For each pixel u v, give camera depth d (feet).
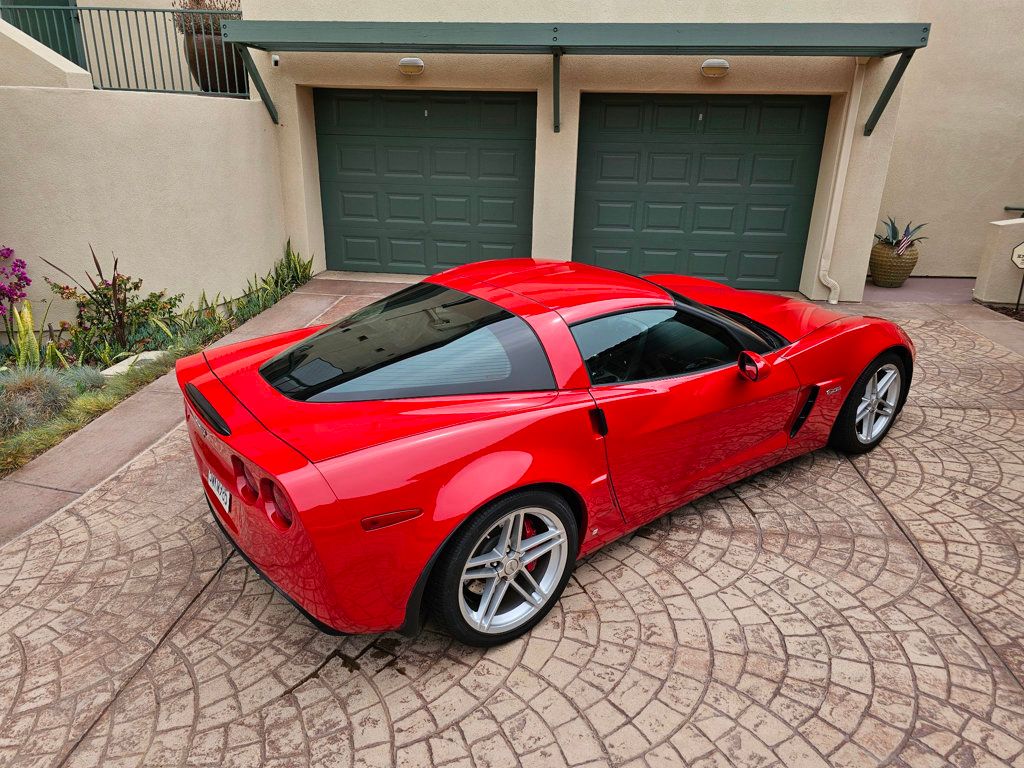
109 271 21.59
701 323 10.77
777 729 7.45
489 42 22.20
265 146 26.40
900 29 21.11
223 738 7.34
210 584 9.86
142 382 17.79
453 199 28.45
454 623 8.07
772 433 11.74
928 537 11.00
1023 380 17.92
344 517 6.94
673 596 9.59
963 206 30.42
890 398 13.87
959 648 8.66
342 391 8.25
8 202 19.92
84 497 12.19
